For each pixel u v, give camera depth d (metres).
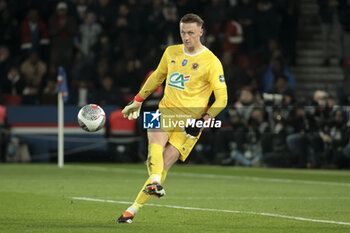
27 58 82.19
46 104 73.31
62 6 80.19
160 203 35.94
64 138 70.00
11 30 84.00
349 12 88.62
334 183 50.22
